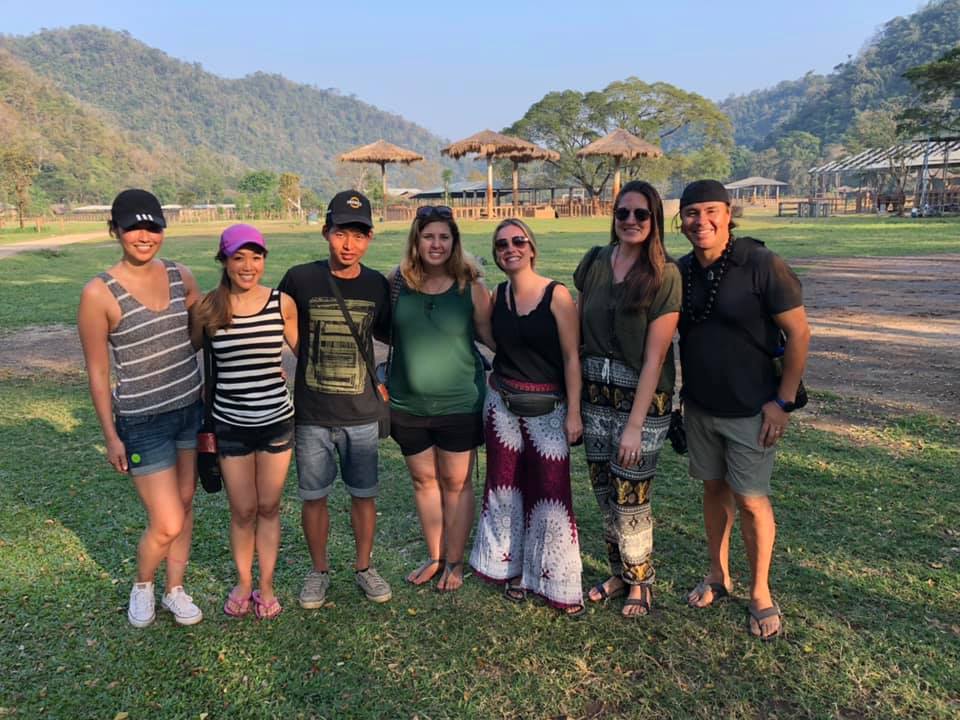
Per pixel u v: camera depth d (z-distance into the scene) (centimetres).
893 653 290
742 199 8631
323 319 309
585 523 415
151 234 282
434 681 281
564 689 276
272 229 4484
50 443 550
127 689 278
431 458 342
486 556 346
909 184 6419
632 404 309
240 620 323
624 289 296
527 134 6650
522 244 305
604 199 6506
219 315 289
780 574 350
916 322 992
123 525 413
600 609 329
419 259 316
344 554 380
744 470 302
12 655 298
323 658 296
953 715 257
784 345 299
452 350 324
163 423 297
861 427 560
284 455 312
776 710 263
